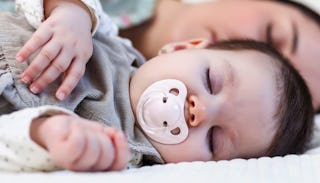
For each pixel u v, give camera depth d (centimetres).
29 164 63
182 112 81
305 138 98
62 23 79
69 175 60
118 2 136
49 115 65
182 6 138
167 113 81
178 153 83
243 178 66
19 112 65
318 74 126
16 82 74
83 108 79
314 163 77
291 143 94
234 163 76
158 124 81
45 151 62
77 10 83
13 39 80
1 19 84
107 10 135
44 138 62
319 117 121
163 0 140
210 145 85
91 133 62
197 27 130
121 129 80
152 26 135
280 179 67
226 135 86
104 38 95
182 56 89
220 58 91
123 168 67
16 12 90
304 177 69
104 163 63
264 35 126
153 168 72
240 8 130
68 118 63
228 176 67
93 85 83
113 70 88
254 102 88
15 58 77
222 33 127
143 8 134
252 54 96
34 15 83
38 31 77
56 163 63
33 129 63
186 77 85
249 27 126
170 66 86
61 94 75
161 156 83
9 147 63
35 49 75
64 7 83
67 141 60
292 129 94
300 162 77
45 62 74
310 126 100
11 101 73
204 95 84
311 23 129
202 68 87
